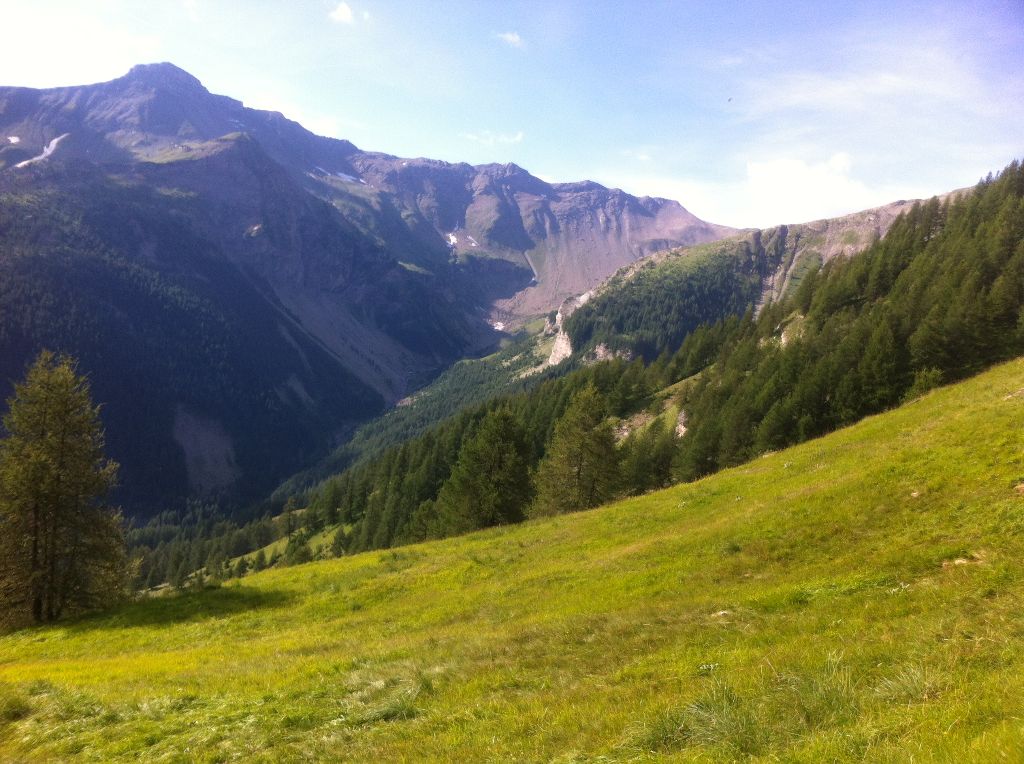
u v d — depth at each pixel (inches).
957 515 632.4
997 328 2642.7
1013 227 3457.2
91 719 471.5
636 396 5103.3
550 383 5944.9
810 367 3154.5
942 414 1095.6
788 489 1005.2
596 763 272.1
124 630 1041.5
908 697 266.8
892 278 4210.1
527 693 412.5
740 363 4345.5
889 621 402.6
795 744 245.0
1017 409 869.8
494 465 1925.4
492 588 957.8
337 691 492.1
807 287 5044.3
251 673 601.6
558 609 746.8
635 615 582.2
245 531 6013.8
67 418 1272.1
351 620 930.1
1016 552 503.5
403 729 381.7
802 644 389.1
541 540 1246.3
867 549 635.5
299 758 362.0
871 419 1439.5
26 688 543.2
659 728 288.8
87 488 1293.1
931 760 198.1
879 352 2709.2
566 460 2117.4
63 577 1291.8
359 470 6363.2
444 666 509.4
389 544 3791.8
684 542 880.9
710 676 362.9
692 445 3282.5
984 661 287.3
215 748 397.1
